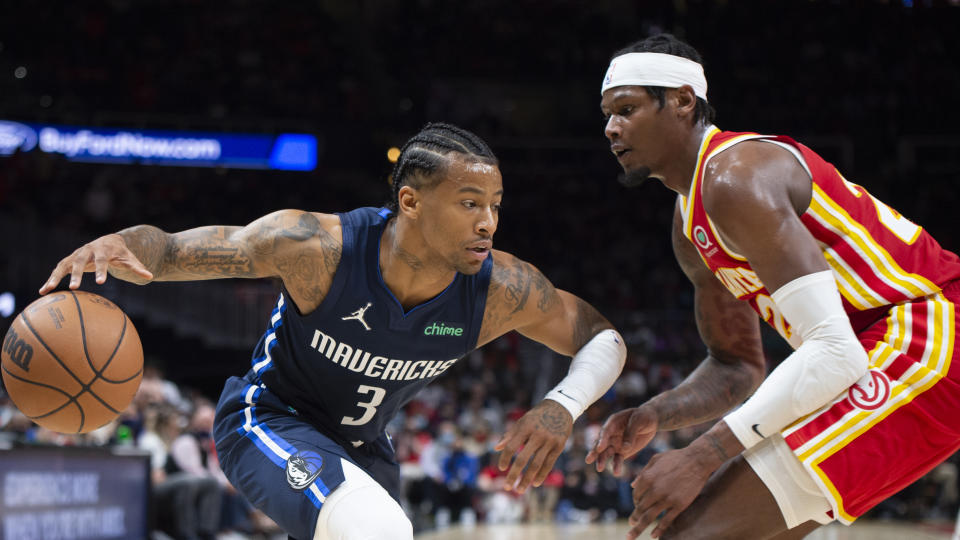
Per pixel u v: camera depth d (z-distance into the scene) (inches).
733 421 89.3
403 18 805.2
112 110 653.9
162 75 685.3
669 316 575.5
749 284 96.3
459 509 418.6
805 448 88.4
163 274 94.9
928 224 698.8
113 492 226.1
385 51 788.0
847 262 92.2
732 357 113.1
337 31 783.7
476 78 775.1
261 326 525.7
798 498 89.8
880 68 774.5
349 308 96.3
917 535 337.4
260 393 104.5
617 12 806.5
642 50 98.7
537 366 560.1
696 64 98.7
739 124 747.4
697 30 795.4
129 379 93.5
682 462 90.0
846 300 93.2
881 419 88.2
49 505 196.7
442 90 775.7
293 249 94.2
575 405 99.8
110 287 485.4
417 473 410.0
